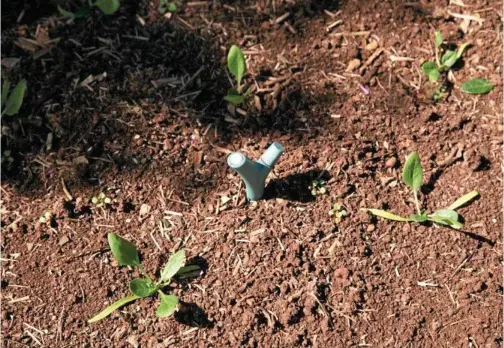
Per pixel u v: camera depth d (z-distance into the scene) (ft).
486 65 3.17
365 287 2.87
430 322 2.84
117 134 3.07
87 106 3.10
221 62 3.18
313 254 2.91
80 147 3.06
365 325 2.83
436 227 2.96
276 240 2.92
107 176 3.03
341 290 2.86
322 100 3.12
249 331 2.81
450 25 3.24
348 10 3.26
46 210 2.98
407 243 2.93
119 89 3.13
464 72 3.16
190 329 2.82
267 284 2.86
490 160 3.05
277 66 3.17
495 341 2.81
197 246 2.92
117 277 2.90
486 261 2.92
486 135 3.07
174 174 3.02
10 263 2.92
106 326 2.83
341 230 2.94
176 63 3.18
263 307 2.84
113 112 3.10
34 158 3.05
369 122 3.08
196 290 2.87
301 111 3.10
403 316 2.84
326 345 2.81
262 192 2.96
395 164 3.03
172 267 2.81
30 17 3.25
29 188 3.02
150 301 2.86
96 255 2.92
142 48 3.19
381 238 2.94
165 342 2.81
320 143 3.05
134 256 2.82
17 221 2.97
